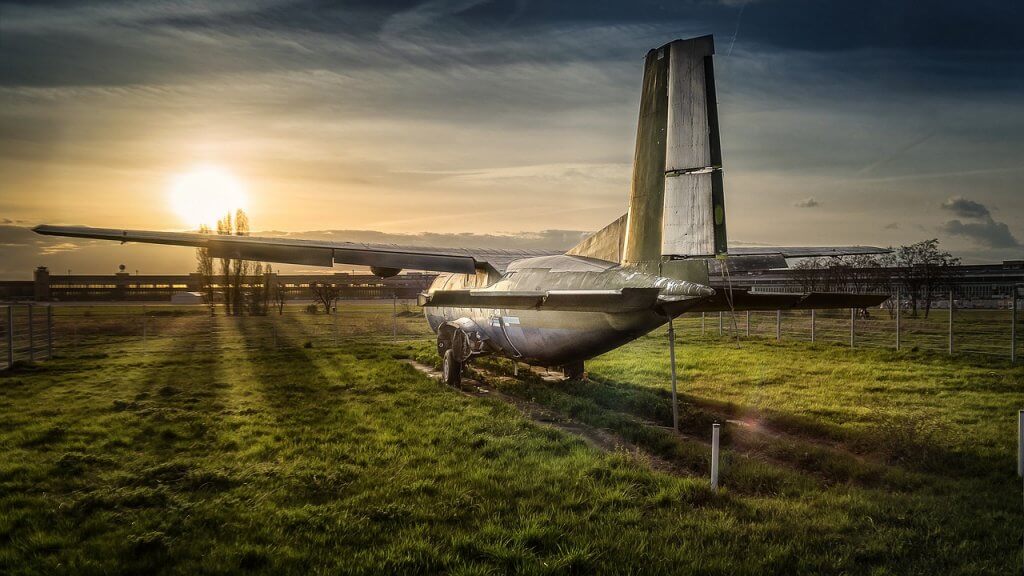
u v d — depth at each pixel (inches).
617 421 457.7
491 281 638.5
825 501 287.1
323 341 1235.2
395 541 244.8
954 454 361.7
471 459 357.4
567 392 588.7
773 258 531.8
